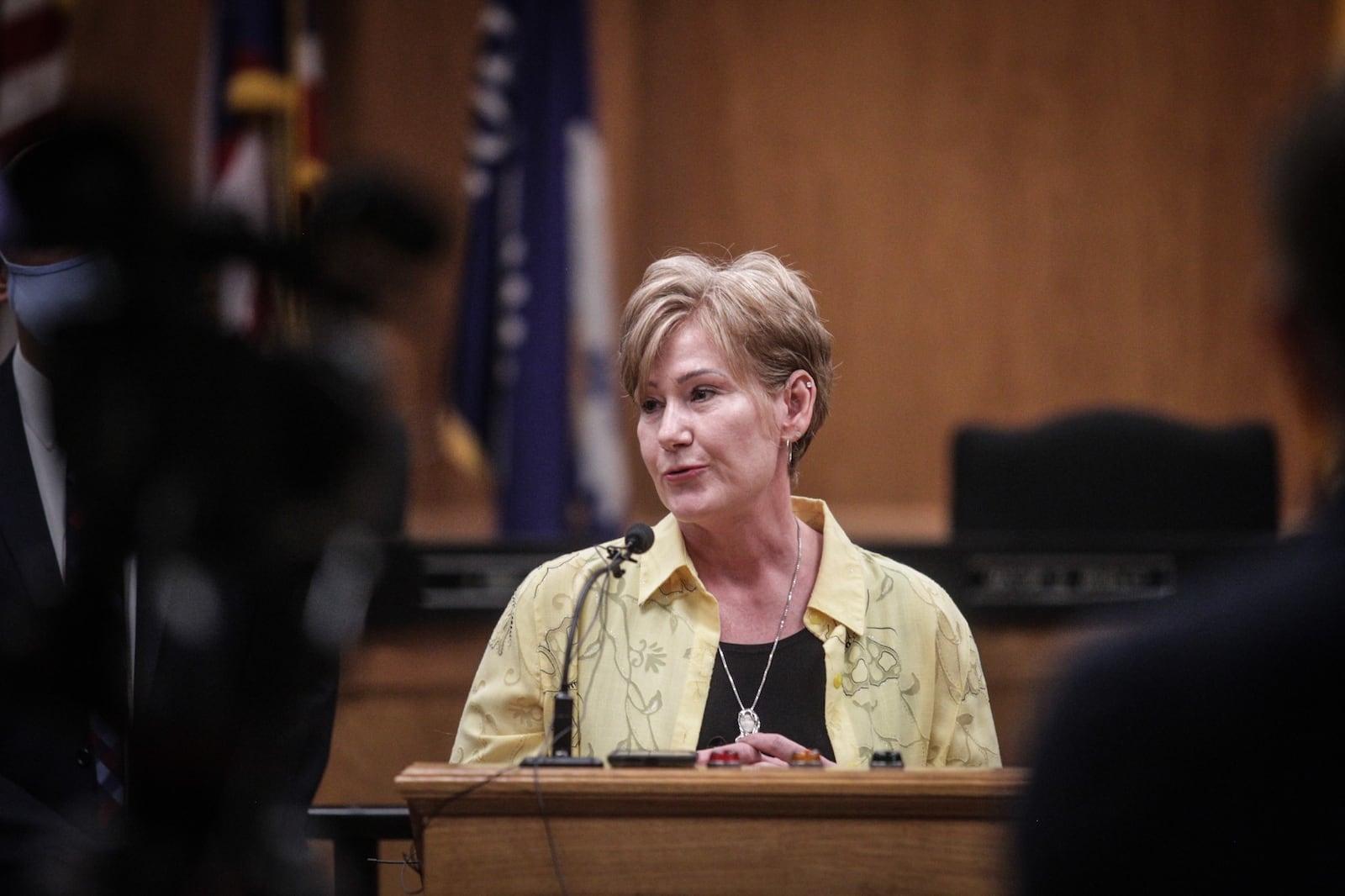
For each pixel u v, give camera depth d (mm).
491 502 13906
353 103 14188
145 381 2297
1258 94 15344
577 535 10383
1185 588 2264
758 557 4668
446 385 11500
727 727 4422
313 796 3979
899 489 15109
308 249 2248
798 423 4629
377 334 2326
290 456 2312
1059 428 8203
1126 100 15273
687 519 4500
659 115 14938
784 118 15023
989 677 7348
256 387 2299
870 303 15141
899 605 4621
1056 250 15250
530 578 4719
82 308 2285
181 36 13766
